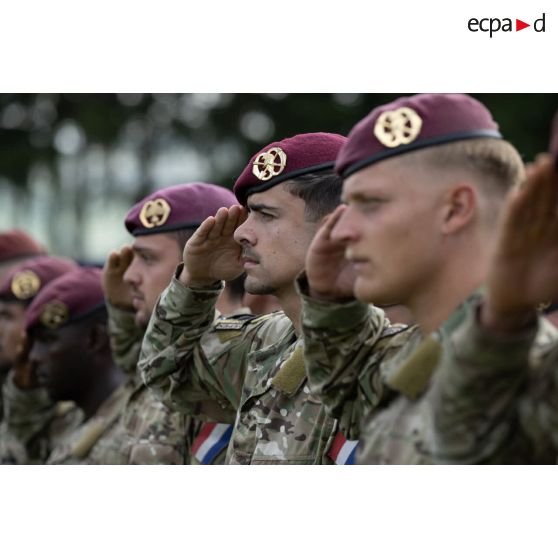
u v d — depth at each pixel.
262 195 7.91
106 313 12.57
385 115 5.96
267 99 30.89
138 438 10.57
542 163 4.66
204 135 32.59
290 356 8.08
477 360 5.02
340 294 6.78
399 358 6.50
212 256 8.75
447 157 5.83
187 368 9.26
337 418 7.14
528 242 4.79
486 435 5.17
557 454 5.24
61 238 35.53
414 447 5.77
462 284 5.77
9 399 13.41
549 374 5.02
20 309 14.23
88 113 33.69
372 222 5.88
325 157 7.85
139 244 10.21
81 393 12.60
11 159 34.91
